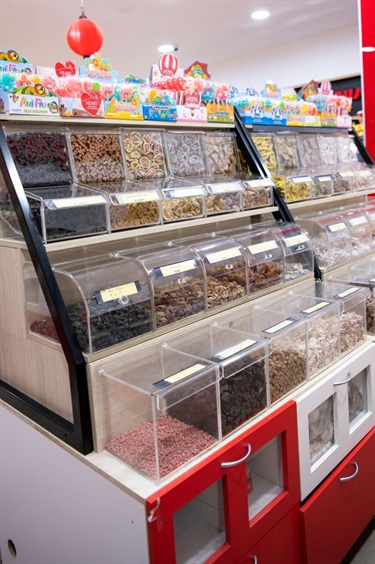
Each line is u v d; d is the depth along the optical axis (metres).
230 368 1.45
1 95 1.42
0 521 1.87
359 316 2.04
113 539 1.30
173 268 1.65
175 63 2.05
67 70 1.69
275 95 2.65
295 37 6.04
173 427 1.45
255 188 2.08
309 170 2.60
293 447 1.58
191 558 1.32
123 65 7.12
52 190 1.51
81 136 1.68
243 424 1.46
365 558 1.94
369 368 2.00
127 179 1.80
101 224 1.53
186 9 4.70
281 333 1.66
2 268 1.60
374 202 3.11
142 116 1.80
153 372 1.53
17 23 4.84
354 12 5.09
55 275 1.44
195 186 1.83
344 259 2.45
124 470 1.28
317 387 1.69
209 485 1.31
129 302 1.49
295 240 2.13
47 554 1.62
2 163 1.42
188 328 1.66
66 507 1.47
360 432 1.93
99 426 1.36
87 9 4.55
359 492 1.91
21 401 1.59
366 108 3.33
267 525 1.49
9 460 1.71
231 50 6.52
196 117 2.01
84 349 1.37
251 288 1.91
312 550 1.66
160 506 1.18
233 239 1.96
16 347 1.62
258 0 4.55
